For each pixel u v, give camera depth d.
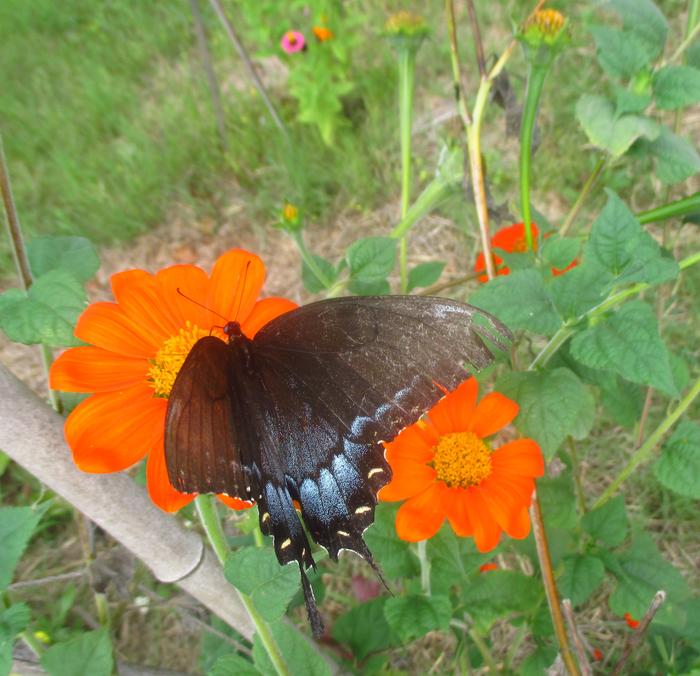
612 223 0.15
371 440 0.15
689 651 0.23
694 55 0.20
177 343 0.14
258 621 0.15
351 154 0.44
